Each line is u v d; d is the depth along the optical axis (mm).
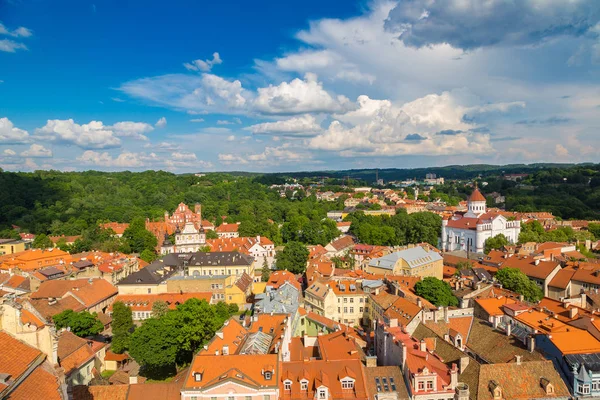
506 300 120188
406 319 112188
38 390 45312
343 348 96688
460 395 79438
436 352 95125
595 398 81438
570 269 175500
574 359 84875
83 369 100875
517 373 84312
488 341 102625
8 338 48906
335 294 151500
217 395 79125
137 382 89938
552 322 101812
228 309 154250
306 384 81625
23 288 170875
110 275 190875
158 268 189625
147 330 109375
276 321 112312
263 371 81562
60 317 123188
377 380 83562
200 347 116250
